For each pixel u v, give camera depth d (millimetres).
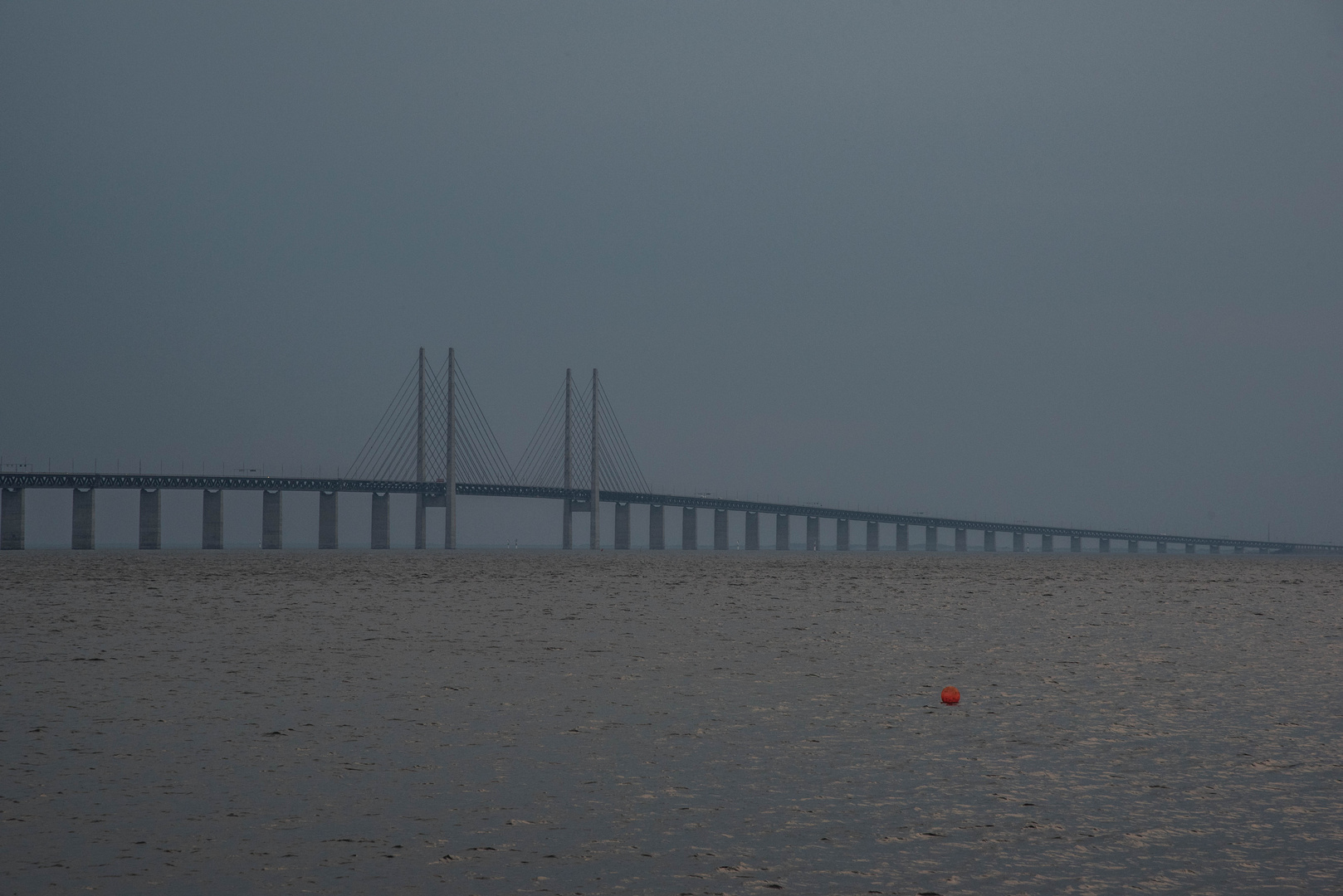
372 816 32500
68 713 48438
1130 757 39812
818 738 43156
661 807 33312
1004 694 54188
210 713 48312
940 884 27250
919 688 56219
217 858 28938
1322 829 31281
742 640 81375
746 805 33562
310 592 144625
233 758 39500
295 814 32656
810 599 135000
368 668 64000
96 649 73875
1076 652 73250
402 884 27219
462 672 62125
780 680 58875
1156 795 34688
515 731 44406
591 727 45281
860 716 47812
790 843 30125
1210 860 28812
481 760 39281
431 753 40312
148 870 28031
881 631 88750
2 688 55656
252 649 74125
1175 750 40906
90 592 141375
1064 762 39031
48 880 27375
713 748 41156
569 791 35094
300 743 42125
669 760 39250
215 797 34375
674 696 53344
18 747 41156
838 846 29844
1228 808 33250
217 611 108375
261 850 29547
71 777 36750
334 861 28703
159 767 38125
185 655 70500
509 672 62156
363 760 39219
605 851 29500
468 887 27047
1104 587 174375
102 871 27969
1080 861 28766
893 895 26609
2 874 27734
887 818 32281
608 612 109625
